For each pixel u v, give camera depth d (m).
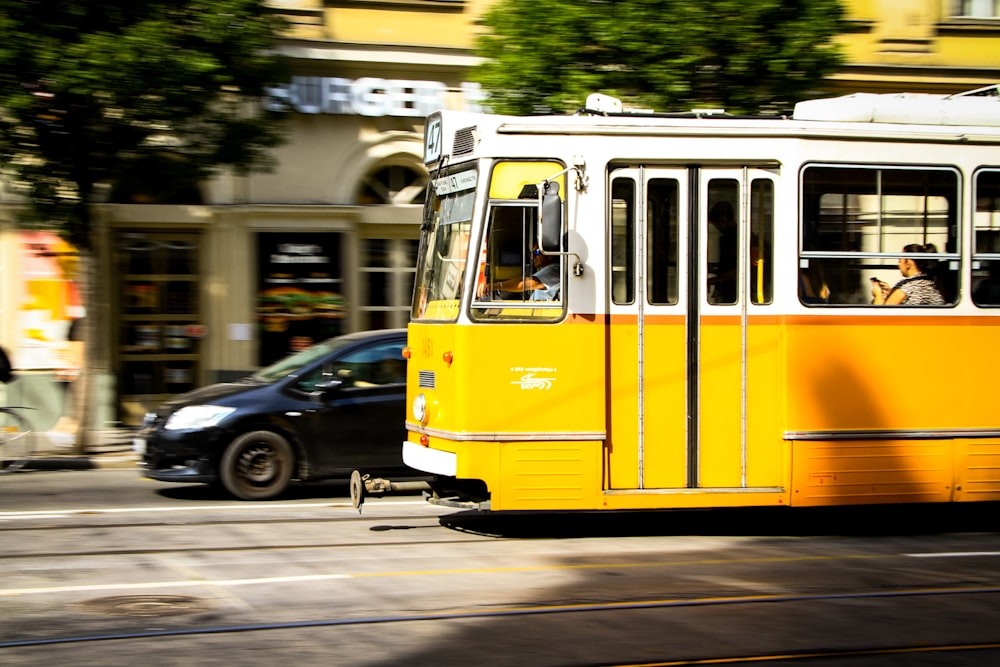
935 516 11.02
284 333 18.05
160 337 17.75
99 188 14.59
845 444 9.30
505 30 13.88
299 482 11.28
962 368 9.57
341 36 18.22
